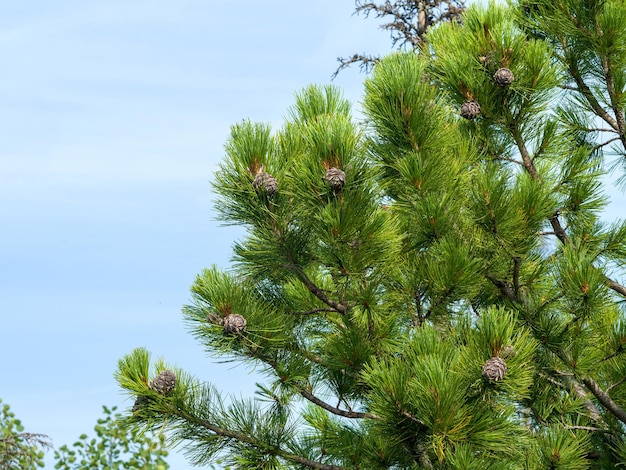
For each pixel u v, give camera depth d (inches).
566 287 260.4
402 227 269.6
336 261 233.5
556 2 314.0
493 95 285.7
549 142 303.9
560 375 297.0
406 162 249.4
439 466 231.3
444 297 255.3
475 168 277.0
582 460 263.6
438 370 203.3
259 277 260.8
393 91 248.4
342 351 255.8
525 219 256.8
